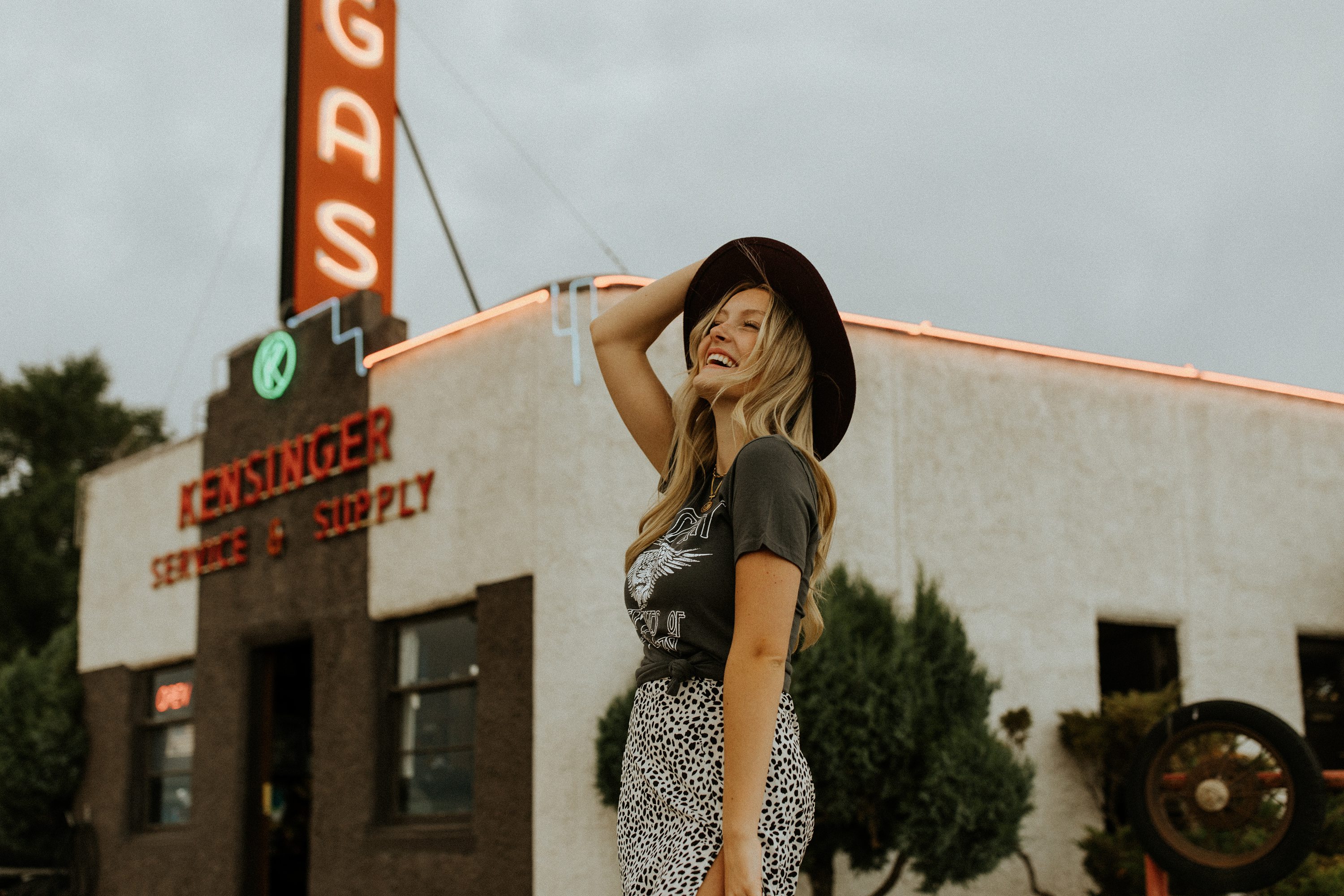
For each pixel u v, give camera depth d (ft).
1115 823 27.17
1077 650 28.99
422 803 27.91
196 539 36.14
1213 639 30.99
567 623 24.90
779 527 5.35
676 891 5.36
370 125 38.58
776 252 6.31
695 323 6.81
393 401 29.99
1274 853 16.66
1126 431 31.01
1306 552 32.83
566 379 26.05
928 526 27.76
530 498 26.09
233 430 35.42
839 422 6.43
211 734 34.06
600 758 23.32
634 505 25.63
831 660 21.52
